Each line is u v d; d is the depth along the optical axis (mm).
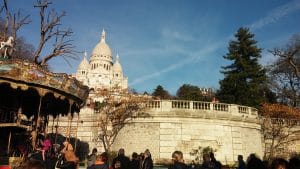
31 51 51875
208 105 31281
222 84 52562
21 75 18500
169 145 29594
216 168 12672
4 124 19344
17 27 31328
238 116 32031
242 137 31625
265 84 53312
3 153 18781
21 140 22016
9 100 23250
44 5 30625
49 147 19781
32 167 4457
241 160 14625
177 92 78438
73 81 21344
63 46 32156
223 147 30359
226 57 55562
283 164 7582
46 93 20219
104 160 11250
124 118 31906
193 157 29281
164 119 30266
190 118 30359
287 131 36656
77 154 35281
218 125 30812
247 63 53656
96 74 139250
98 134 34938
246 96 49250
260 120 35094
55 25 31641
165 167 26344
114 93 36594
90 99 37969
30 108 26219
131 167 13445
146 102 31234
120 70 154000
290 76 51594
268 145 35875
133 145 30641
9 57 21625
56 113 27266
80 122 36469
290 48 47906
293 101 50156
